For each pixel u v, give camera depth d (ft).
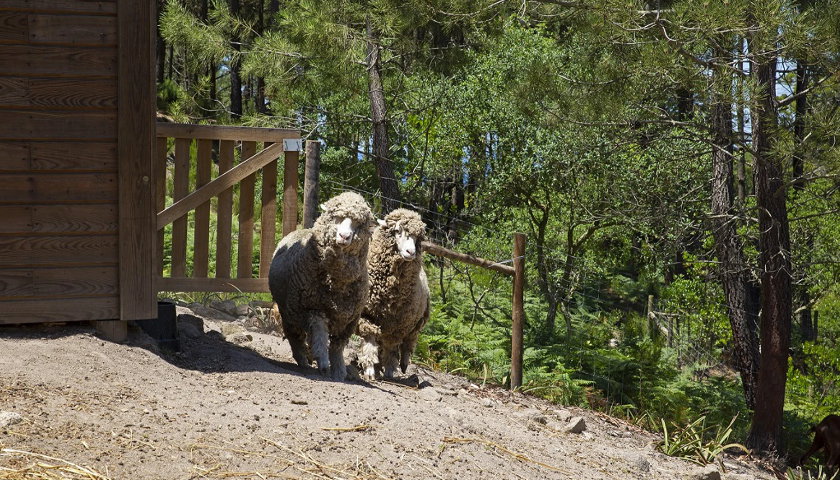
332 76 51.42
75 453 13.01
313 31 47.11
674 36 32.01
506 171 56.49
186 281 27.91
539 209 59.00
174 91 81.92
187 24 53.31
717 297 56.24
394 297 24.32
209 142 27.81
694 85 32.73
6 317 18.95
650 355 44.83
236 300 33.01
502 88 55.16
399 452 16.02
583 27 38.24
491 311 49.88
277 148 28.22
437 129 61.46
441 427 18.61
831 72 31.24
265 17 106.52
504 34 55.52
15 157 18.99
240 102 100.32
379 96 53.11
